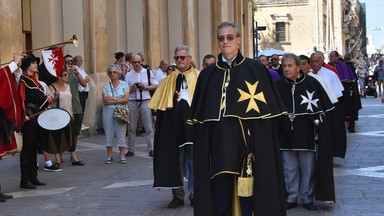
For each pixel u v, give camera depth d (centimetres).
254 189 427
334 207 652
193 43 2175
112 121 1005
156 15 1867
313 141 638
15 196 743
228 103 433
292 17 5422
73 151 996
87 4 1450
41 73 930
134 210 658
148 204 688
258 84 439
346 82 1383
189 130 636
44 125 782
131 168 952
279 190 440
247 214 444
